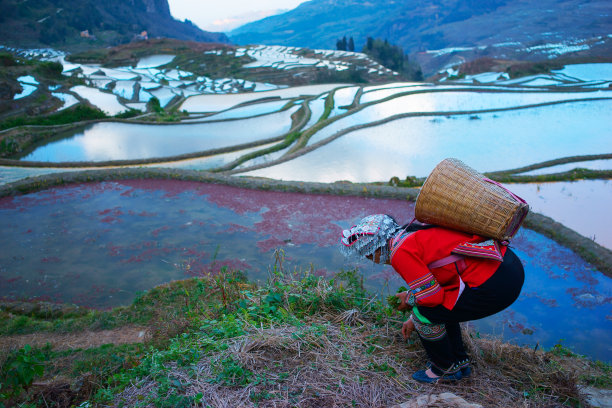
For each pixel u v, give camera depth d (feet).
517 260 7.95
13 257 28.07
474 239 7.57
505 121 80.84
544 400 8.43
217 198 37.99
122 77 211.61
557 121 80.48
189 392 8.04
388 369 9.00
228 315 11.80
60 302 23.21
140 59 295.28
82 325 19.13
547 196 43.34
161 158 77.51
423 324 8.39
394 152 62.59
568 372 9.39
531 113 88.07
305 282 12.65
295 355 9.14
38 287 24.64
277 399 7.84
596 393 9.47
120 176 42.93
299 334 9.56
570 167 55.77
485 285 7.61
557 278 24.61
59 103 127.34
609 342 19.31
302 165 57.57
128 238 30.71
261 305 11.84
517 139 68.44
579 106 94.79
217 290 16.46
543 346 19.01
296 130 92.99
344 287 13.01
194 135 98.27
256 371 8.57
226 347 9.30
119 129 101.14
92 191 40.24
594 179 49.37
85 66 243.19
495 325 20.62
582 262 26.21
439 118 83.51
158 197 38.58
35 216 34.81
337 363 8.96
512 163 57.26
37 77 142.51
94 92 144.25
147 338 15.08
